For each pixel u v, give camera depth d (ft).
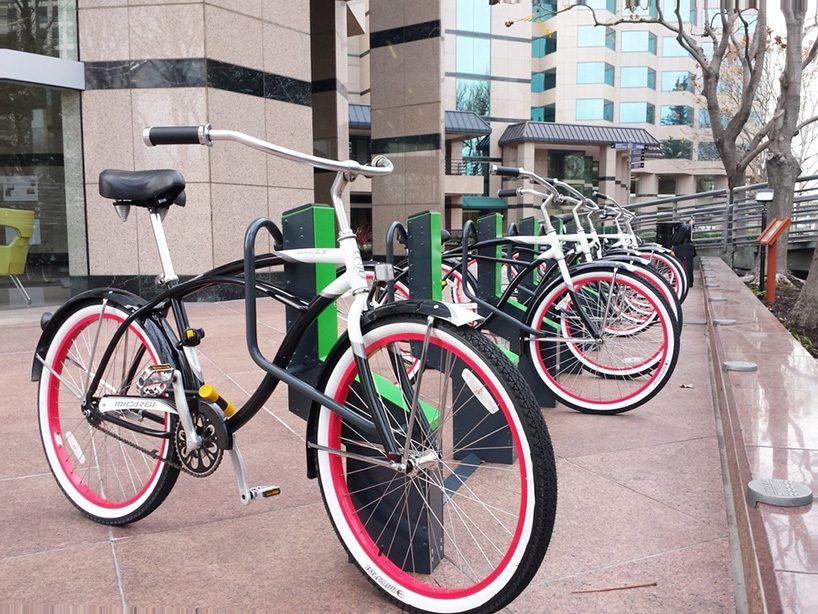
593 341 11.93
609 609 5.86
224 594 6.21
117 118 27.37
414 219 7.89
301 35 30.78
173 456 7.16
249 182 28.73
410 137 49.65
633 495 8.35
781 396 9.75
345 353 6.04
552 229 12.31
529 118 135.74
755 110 79.00
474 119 119.24
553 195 12.57
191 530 7.56
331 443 6.25
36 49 26.94
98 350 7.80
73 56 27.35
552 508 5.04
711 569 6.52
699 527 7.44
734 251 48.06
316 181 51.37
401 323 5.65
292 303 6.55
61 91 27.32
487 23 130.21
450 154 123.44
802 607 4.49
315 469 6.42
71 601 6.11
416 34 48.57
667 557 6.77
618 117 147.13
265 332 19.53
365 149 112.78
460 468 8.70
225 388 13.66
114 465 8.45
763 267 33.47
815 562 5.12
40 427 8.30
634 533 7.31
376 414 5.59
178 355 7.08
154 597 6.17
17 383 14.47
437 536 6.48
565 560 6.74
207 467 6.81
